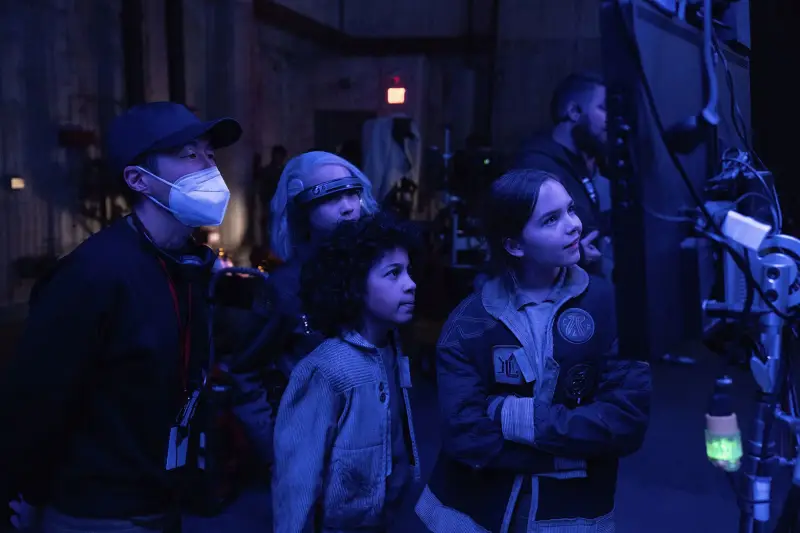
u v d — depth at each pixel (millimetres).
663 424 4309
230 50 9594
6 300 7434
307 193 2291
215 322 2283
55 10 7816
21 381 1310
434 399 4918
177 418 1484
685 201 1454
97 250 1395
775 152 7371
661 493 3410
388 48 10812
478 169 6547
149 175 1457
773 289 1493
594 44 9312
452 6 10445
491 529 1589
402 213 7316
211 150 1569
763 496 1593
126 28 8414
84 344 1333
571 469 1556
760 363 1578
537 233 1523
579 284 1625
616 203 1290
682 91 1438
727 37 1720
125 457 1405
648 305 1286
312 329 1804
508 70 9672
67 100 7992
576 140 3025
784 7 7414
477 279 1831
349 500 1692
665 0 1433
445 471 1718
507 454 1547
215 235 8523
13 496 1358
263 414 2156
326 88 10812
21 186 7504
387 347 1837
